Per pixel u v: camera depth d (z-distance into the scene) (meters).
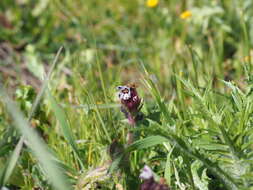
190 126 0.53
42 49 0.99
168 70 0.75
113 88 0.60
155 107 0.55
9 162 0.42
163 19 1.02
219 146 0.46
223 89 0.66
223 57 0.85
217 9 0.93
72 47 0.96
